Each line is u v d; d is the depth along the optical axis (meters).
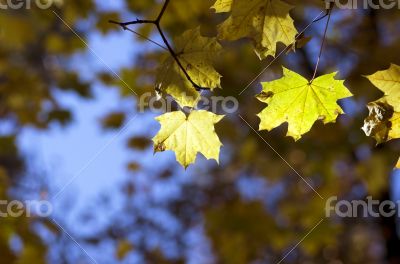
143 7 5.35
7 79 6.43
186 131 2.21
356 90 5.46
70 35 5.92
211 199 7.14
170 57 2.20
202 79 2.18
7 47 6.23
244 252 5.64
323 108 2.14
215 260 7.04
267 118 2.18
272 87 2.13
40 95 6.11
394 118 2.09
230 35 2.16
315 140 5.71
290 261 6.85
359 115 5.44
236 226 5.54
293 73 2.11
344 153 5.64
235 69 5.84
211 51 2.17
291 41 2.14
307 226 5.56
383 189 5.75
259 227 5.50
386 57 5.46
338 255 6.93
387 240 5.95
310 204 5.69
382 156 5.41
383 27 6.09
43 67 6.37
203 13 5.37
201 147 2.20
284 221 5.86
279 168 6.20
